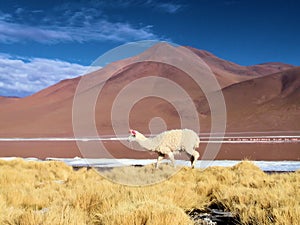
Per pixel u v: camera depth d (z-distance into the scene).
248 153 27.50
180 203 6.65
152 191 6.70
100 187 7.41
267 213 5.13
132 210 5.06
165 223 4.80
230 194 6.81
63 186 9.66
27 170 14.37
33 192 7.71
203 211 6.43
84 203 6.17
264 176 10.52
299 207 4.96
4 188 8.70
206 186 8.14
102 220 5.14
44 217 4.80
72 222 4.66
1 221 4.93
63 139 61.00
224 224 5.45
